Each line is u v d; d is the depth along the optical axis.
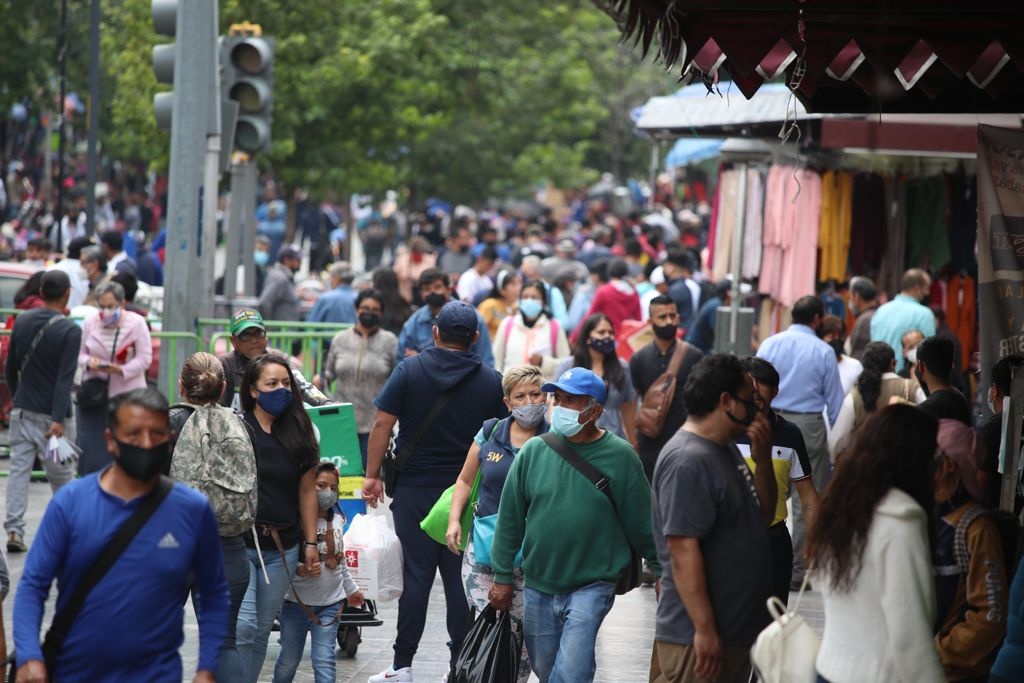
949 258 53.44
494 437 25.64
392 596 27.33
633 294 54.47
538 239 93.62
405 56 90.62
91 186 69.56
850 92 26.42
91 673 18.05
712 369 19.50
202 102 42.41
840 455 18.36
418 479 28.00
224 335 44.25
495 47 99.75
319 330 56.25
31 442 38.09
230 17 87.12
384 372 41.12
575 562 22.64
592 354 36.50
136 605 18.00
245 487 23.28
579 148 124.19
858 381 35.19
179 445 23.27
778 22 22.45
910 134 46.09
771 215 52.81
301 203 125.94
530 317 45.47
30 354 37.56
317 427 29.23
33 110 123.62
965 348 53.94
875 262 54.31
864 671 17.30
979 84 23.67
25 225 113.06
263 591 24.45
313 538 24.64
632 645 31.45
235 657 23.67
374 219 125.81
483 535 25.20
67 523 18.09
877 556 17.17
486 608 24.06
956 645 19.55
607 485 22.66
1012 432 23.97
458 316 28.20
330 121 90.94
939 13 21.94
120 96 91.81
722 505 19.38
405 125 92.62
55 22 109.25
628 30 21.66
